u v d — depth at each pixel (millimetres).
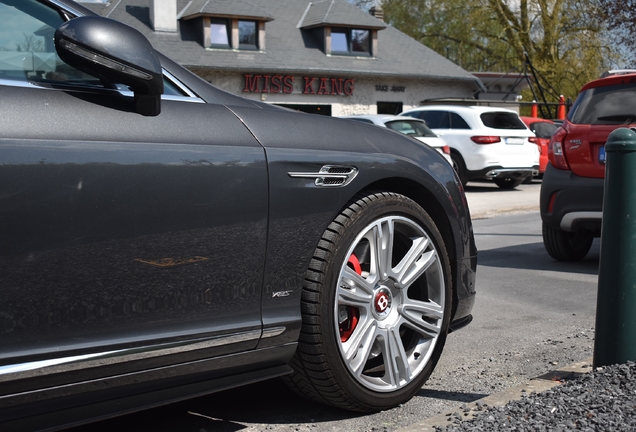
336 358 2682
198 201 2334
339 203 2713
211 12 24547
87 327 2113
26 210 1985
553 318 4645
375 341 2910
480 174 15047
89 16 2246
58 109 2139
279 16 28094
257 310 2516
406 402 3018
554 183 6289
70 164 2074
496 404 2754
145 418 2844
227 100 2627
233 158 2438
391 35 30562
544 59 35469
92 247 2111
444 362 3668
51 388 2051
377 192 2871
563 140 6246
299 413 2896
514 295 5359
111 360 2150
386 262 2865
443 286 3090
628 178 2787
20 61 2176
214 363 2426
